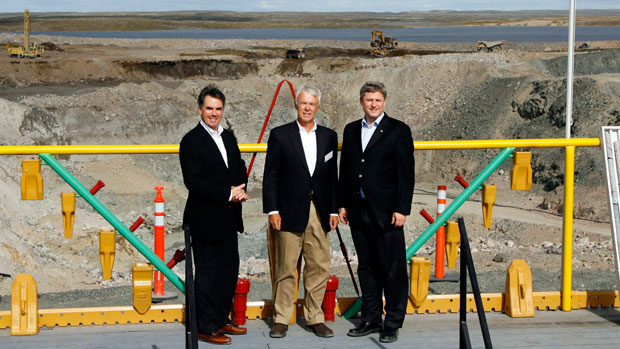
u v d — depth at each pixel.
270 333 5.45
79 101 45.91
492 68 51.72
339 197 5.52
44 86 59.69
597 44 113.81
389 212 5.33
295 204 5.30
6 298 8.12
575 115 40.69
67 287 15.98
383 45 84.44
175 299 8.24
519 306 6.01
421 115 50.62
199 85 52.91
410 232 28.03
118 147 5.43
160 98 48.28
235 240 5.40
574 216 30.45
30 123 40.16
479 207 32.44
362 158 5.35
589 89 41.59
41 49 72.44
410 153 5.34
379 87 5.27
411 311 6.06
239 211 5.43
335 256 14.07
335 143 5.40
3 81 59.34
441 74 52.62
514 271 6.08
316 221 5.37
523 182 5.87
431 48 109.81
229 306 5.41
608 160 5.80
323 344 5.31
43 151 5.39
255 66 68.00
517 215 30.84
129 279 16.69
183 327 5.67
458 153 43.09
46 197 27.64
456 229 6.14
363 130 5.41
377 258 5.45
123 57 68.94
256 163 46.28
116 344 5.25
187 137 5.24
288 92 56.28
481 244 21.34
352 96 56.97
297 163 5.29
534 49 106.12
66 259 19.45
